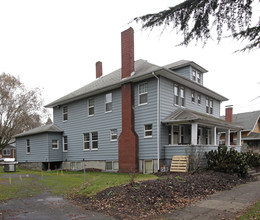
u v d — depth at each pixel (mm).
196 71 20406
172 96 16359
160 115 15070
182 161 13641
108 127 18047
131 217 5602
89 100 20141
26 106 31531
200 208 6398
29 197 7887
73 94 21906
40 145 22422
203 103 20625
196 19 4133
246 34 4164
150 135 15445
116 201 6832
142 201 6734
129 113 16109
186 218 5535
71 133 21609
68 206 6676
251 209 6078
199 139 19672
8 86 30531
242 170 12344
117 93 17562
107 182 9789
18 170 20891
